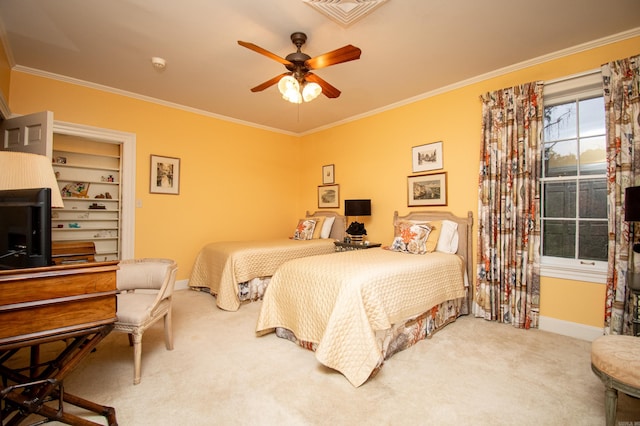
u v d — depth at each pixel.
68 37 2.55
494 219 3.08
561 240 2.89
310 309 2.30
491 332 2.77
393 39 2.57
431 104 3.77
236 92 3.78
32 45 2.68
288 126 5.32
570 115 2.87
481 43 2.64
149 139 3.99
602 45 2.59
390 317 2.23
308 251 4.24
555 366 2.13
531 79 2.98
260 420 1.57
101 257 4.59
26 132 2.62
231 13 2.23
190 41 2.62
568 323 2.70
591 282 2.60
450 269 2.95
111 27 2.40
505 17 2.27
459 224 3.41
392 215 4.23
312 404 1.71
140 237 3.94
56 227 4.20
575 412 1.64
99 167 4.44
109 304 1.44
